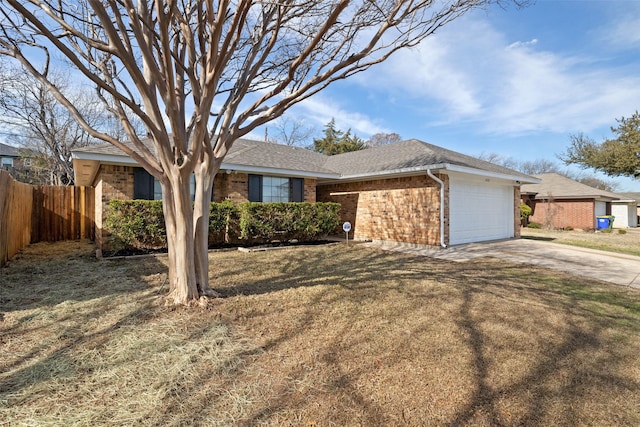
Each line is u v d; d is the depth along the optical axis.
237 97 4.51
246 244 10.65
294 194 12.23
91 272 6.16
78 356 2.87
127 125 4.19
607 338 3.50
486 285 5.61
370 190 12.36
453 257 8.51
